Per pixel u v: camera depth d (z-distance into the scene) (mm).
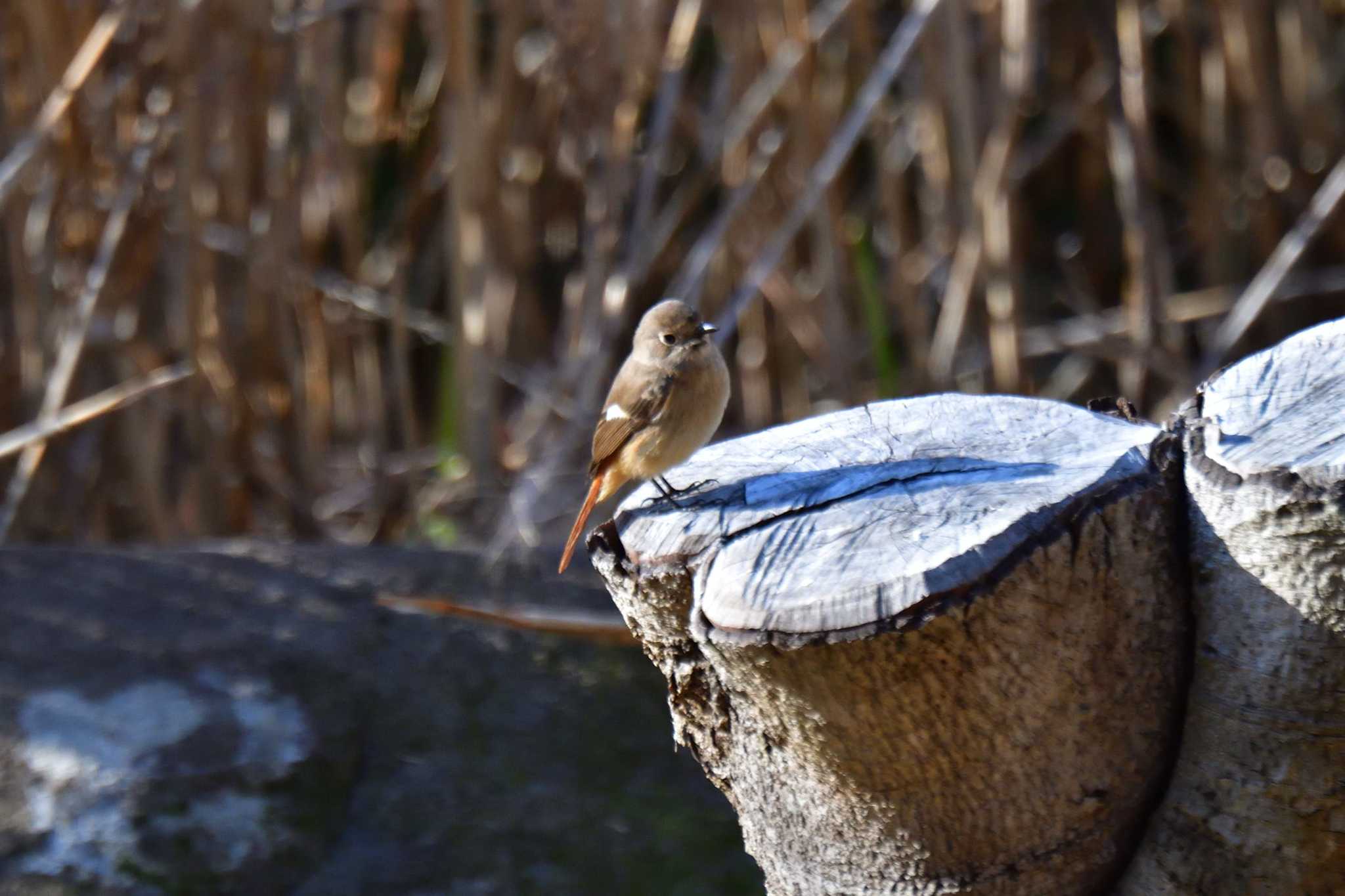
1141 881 4766
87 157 12680
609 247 12992
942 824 4676
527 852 9047
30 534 13297
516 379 13602
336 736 9414
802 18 12922
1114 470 4508
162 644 9789
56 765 8914
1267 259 15617
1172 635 4555
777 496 4938
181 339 13328
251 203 13539
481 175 13102
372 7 15289
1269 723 4363
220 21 12742
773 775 4969
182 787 8898
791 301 14164
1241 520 4254
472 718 9742
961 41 12938
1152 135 16047
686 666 5086
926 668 4250
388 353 17000
